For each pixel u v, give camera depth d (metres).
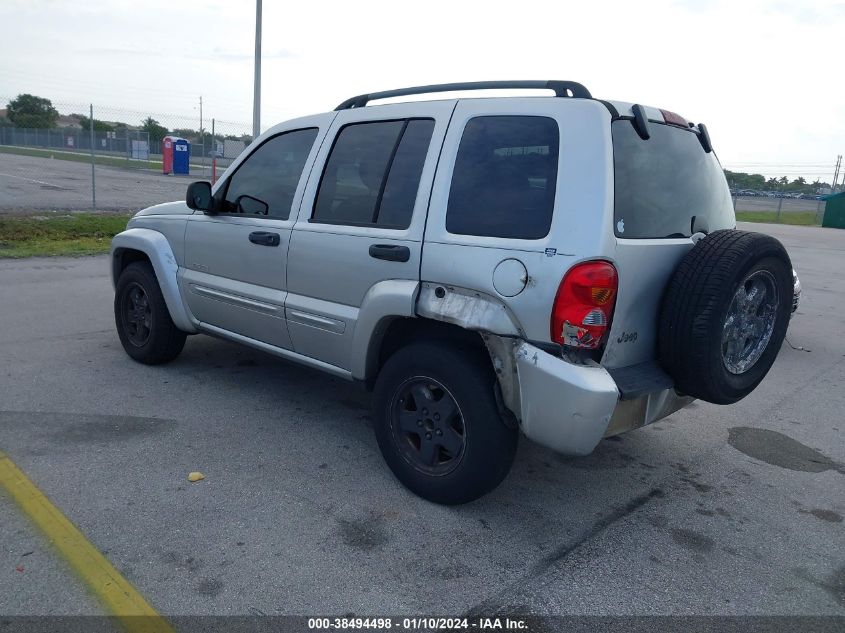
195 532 3.25
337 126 4.18
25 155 40.38
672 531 3.53
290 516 3.45
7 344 6.11
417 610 2.80
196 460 4.00
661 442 4.73
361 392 5.29
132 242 5.41
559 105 3.26
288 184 4.41
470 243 3.32
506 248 3.19
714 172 3.98
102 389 5.07
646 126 3.31
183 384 5.27
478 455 3.37
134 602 2.74
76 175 27.66
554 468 4.22
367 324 3.75
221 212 4.82
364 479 3.88
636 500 3.85
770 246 3.31
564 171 3.13
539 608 2.85
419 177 3.66
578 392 3.01
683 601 2.94
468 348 3.47
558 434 3.11
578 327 3.02
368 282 3.77
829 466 4.43
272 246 4.34
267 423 4.61
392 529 3.38
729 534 3.52
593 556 3.26
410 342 3.81
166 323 5.38
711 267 3.18
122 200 19.00
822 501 3.93
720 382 3.30
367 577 2.99
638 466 4.31
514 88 3.57
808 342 7.97
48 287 8.70
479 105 3.51
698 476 4.20
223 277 4.79
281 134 4.58
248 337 4.75
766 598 2.99
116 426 4.42
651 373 3.35
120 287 5.68
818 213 39.75
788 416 5.36
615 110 3.21
